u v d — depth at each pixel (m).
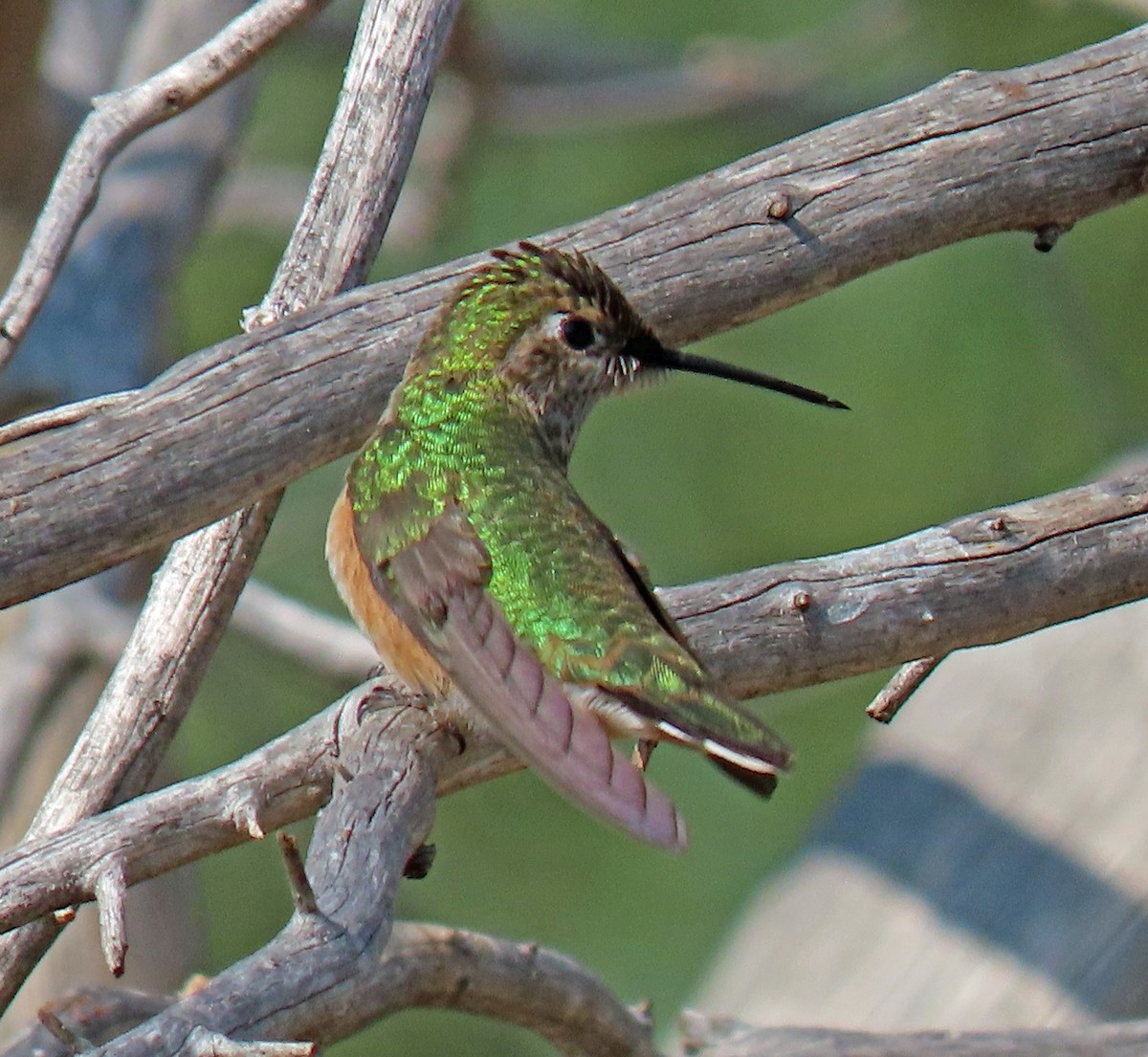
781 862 13.73
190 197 13.31
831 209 6.80
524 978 7.25
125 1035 5.27
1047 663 13.30
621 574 6.88
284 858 5.40
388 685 6.77
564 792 5.69
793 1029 8.01
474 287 7.36
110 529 6.22
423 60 7.34
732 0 16.64
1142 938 11.75
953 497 13.70
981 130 6.82
